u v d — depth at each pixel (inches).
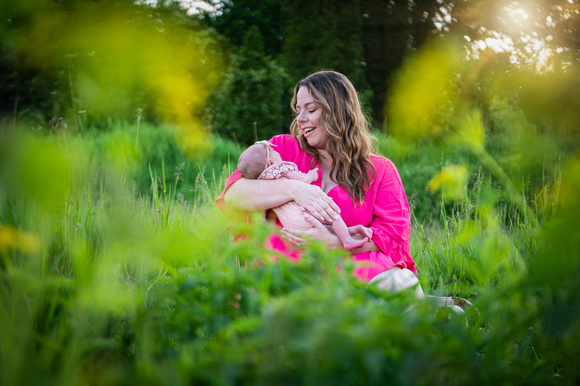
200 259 47.6
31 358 32.2
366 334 27.2
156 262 26.3
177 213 117.6
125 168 20.3
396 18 379.2
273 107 374.9
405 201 93.4
